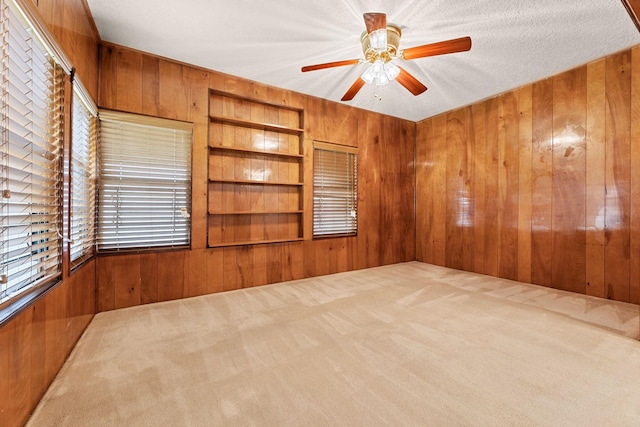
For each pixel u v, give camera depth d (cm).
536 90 317
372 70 223
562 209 299
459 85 325
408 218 457
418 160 458
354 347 179
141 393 135
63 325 159
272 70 288
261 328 207
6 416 103
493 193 361
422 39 234
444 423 115
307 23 215
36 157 132
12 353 107
